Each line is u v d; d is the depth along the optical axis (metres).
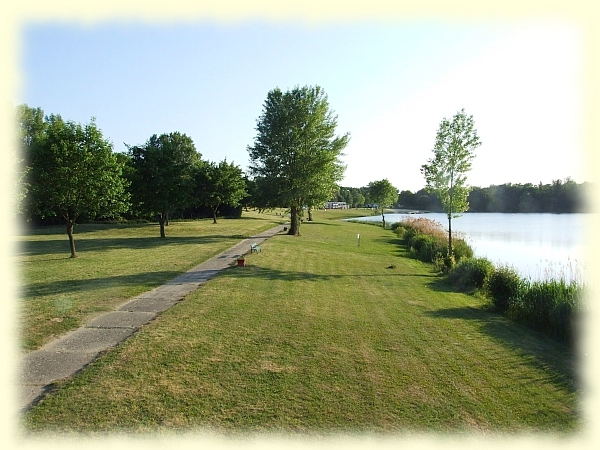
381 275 17.61
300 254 22.78
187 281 14.09
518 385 6.68
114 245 25.91
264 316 10.00
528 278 14.84
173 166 31.66
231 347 7.82
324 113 35.59
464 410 5.78
